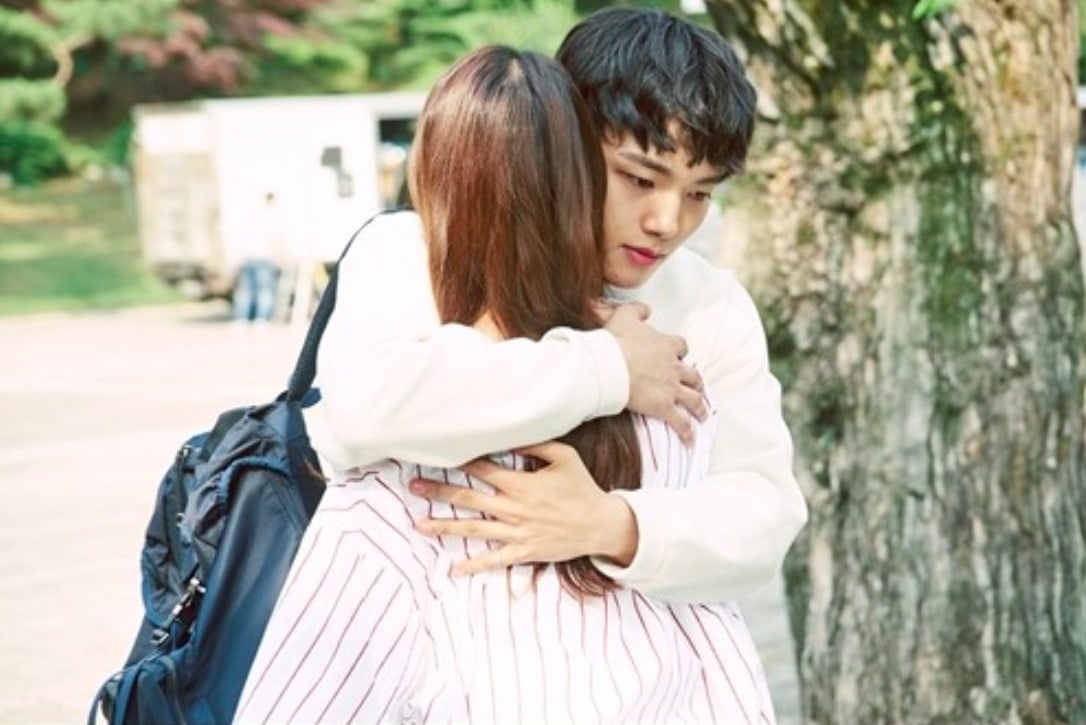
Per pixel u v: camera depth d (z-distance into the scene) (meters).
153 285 24.78
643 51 2.19
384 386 2.11
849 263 4.22
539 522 2.19
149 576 2.41
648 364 2.24
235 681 2.24
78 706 6.81
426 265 2.24
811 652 4.46
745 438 2.38
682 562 2.22
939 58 4.07
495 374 2.11
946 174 4.15
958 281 4.19
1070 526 4.37
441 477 2.24
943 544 4.29
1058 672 4.38
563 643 2.21
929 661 4.32
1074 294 4.33
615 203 2.23
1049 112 4.20
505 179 2.14
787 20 4.05
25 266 25.77
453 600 2.24
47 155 31.45
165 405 14.41
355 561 2.21
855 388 4.26
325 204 20.73
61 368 17.03
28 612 8.27
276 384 15.66
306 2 32.91
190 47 31.77
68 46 31.36
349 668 2.19
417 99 21.03
